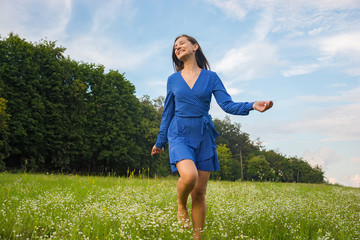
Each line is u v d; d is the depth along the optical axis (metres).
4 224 2.82
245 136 74.62
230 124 75.88
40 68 27.73
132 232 2.62
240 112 2.53
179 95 2.81
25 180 8.23
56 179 9.02
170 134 2.80
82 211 3.50
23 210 3.50
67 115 29.02
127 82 33.78
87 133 29.95
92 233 2.71
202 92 2.77
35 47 27.95
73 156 29.41
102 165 33.56
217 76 2.91
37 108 26.02
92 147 30.08
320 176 54.22
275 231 3.31
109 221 3.04
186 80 2.86
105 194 5.42
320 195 7.77
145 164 35.28
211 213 3.98
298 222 3.75
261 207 4.25
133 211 3.04
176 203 4.75
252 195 6.31
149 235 2.60
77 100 29.39
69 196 4.71
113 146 30.75
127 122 32.03
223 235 2.80
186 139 2.71
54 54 29.30
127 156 31.77
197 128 2.74
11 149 25.14
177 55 2.98
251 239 2.73
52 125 27.33
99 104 31.70
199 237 2.57
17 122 24.45
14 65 25.58
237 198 5.78
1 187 5.94
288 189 9.00
